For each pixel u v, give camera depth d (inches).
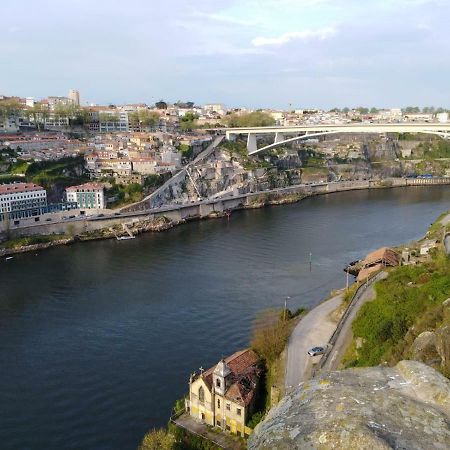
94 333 3868.1
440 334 1656.0
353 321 2982.3
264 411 2423.7
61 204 7864.2
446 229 5595.5
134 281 5098.4
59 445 2556.6
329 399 740.7
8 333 3917.3
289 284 4813.0
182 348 3535.9
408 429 661.9
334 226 7485.2
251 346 3117.6
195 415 2598.4
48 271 5551.2
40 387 3102.9
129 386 3063.5
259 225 7780.5
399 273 3513.8
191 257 5954.7
